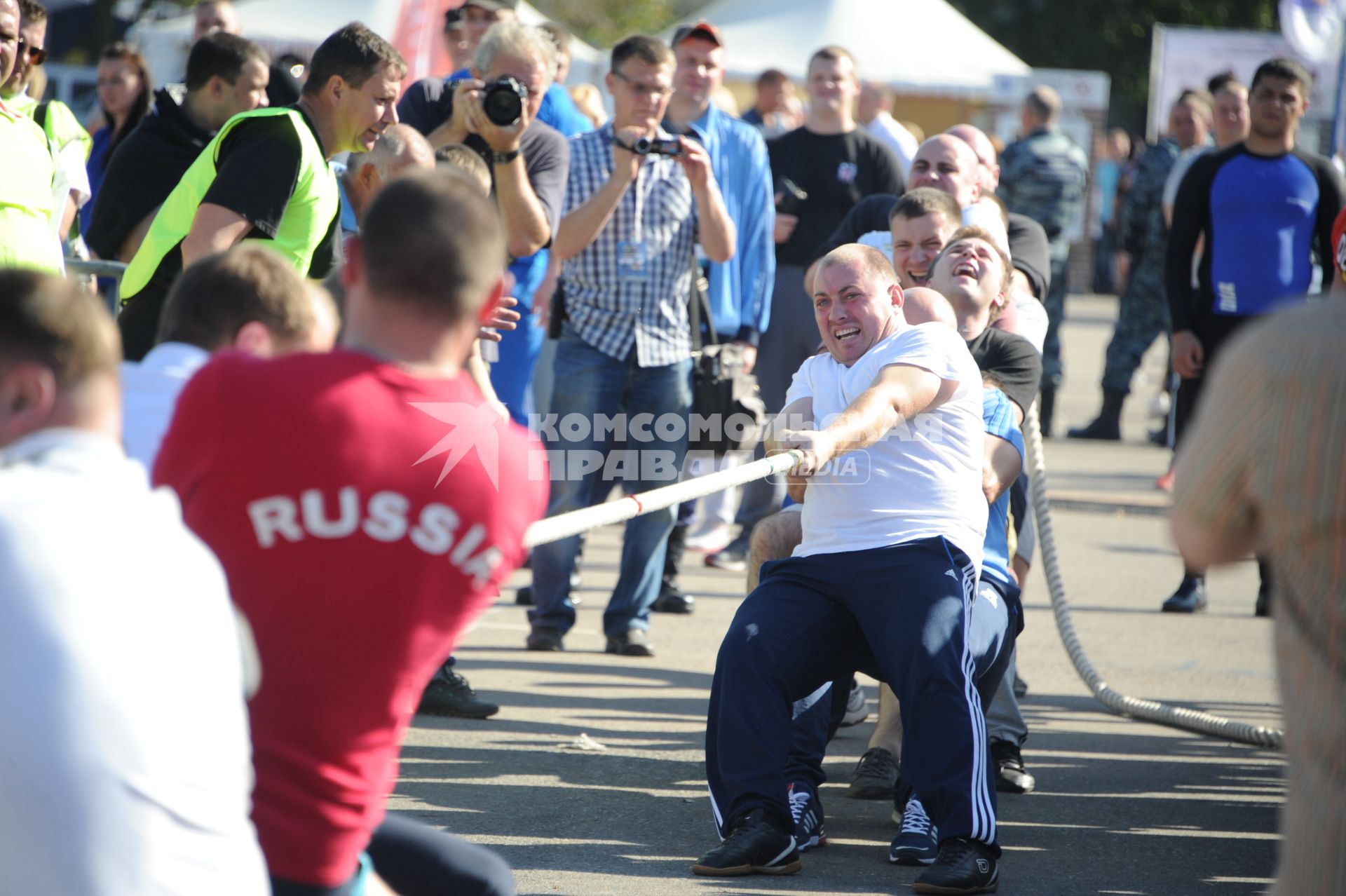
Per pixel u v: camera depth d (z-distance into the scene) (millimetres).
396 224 8703
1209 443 8219
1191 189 27719
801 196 28969
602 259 22672
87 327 7703
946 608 14703
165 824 7480
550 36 29219
